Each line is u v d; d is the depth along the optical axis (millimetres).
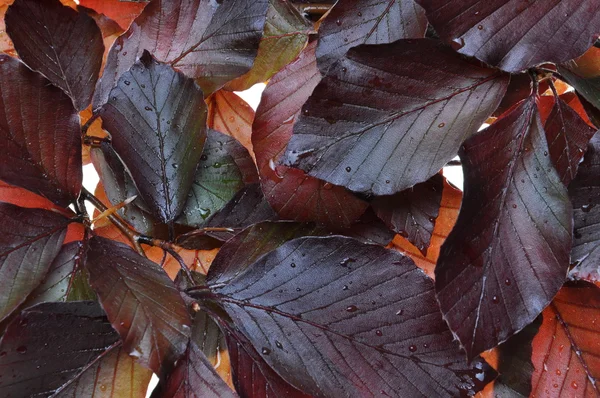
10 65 394
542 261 389
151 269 399
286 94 421
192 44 424
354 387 402
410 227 421
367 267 404
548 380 427
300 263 405
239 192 424
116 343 398
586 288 418
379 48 392
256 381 404
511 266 389
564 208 391
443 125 395
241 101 449
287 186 419
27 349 387
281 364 401
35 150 399
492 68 397
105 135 436
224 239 421
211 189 425
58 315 389
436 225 432
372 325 404
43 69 413
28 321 386
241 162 430
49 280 402
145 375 402
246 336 404
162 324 387
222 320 409
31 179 398
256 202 425
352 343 404
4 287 389
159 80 413
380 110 396
